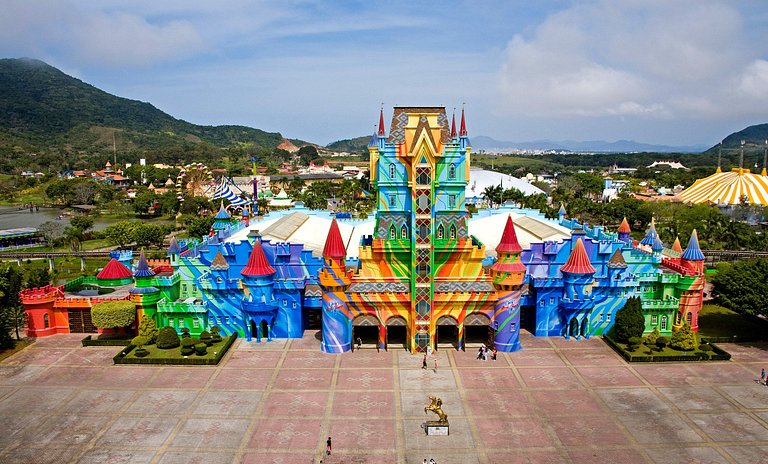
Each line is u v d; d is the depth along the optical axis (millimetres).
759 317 105938
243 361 85188
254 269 90188
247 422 67312
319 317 100438
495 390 75875
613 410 70250
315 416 68812
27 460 59281
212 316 94625
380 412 69875
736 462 59312
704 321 103750
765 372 80812
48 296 95188
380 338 90125
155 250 184500
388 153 89312
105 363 84438
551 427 66312
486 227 122062
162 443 62688
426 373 81312
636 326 89250
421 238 86750
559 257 96062
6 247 189125
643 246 123812
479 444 62719
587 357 86875
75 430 65250
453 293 88125
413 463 59125
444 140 90500
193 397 73562
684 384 77438
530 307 97938
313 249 102438
